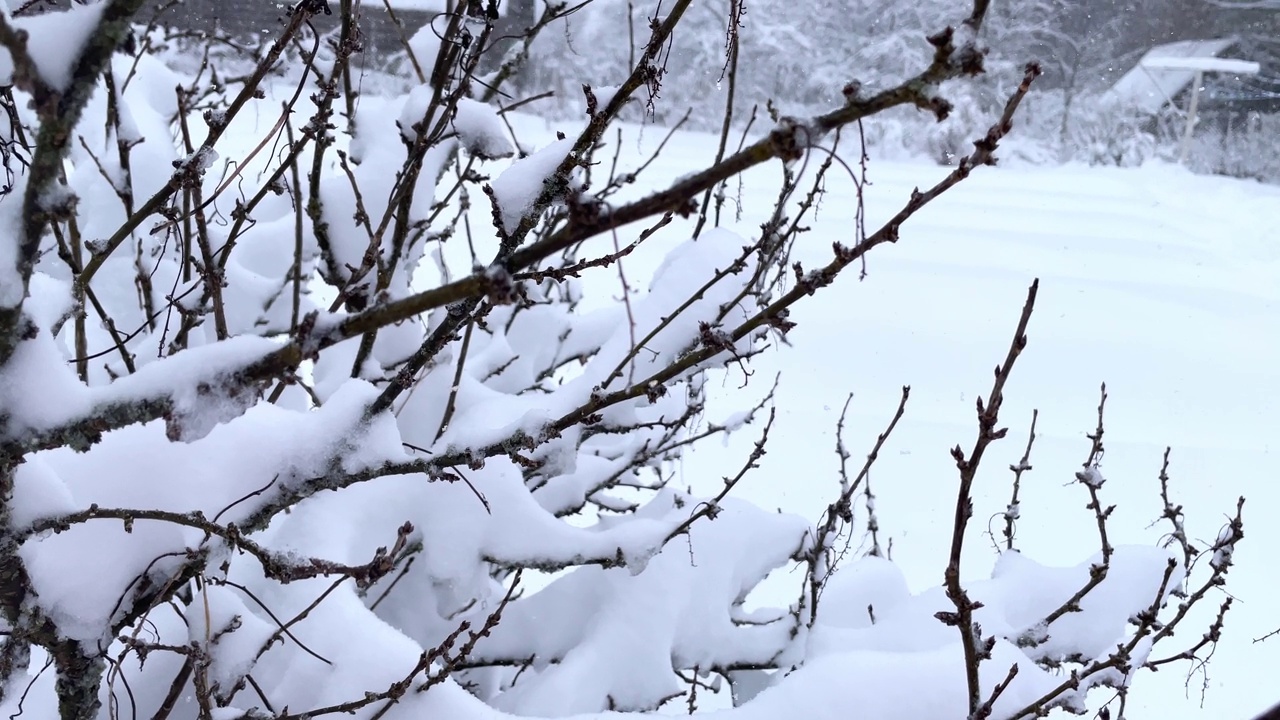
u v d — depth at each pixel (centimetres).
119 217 267
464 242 497
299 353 88
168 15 467
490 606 215
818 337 665
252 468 130
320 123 169
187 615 147
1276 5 2062
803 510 419
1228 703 315
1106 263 1020
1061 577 228
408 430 215
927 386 597
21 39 73
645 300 202
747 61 1809
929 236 1053
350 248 202
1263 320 838
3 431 93
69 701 128
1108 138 1867
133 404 93
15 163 173
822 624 228
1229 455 520
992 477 471
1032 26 2038
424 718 138
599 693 194
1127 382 641
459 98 183
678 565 216
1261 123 1923
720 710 161
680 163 1100
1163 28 2114
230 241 161
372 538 182
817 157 1023
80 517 106
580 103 1375
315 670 145
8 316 89
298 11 145
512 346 294
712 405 531
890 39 1888
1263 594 386
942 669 163
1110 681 198
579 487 240
